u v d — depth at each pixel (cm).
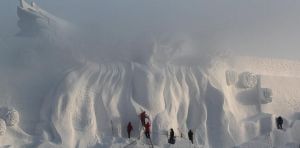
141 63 4066
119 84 3925
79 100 3756
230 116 4056
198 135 3928
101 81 3884
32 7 4178
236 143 3975
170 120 3850
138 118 3812
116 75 3950
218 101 4062
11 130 3541
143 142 3697
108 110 3794
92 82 3859
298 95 4588
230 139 3959
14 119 3534
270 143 3841
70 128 3622
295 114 4525
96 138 3666
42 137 3559
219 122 4000
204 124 3984
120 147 3553
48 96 3734
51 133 3603
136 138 3716
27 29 4100
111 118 3775
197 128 3969
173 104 3944
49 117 3653
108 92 3859
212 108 4069
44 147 3475
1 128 3441
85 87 3812
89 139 3641
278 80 4541
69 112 3669
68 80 3769
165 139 3747
